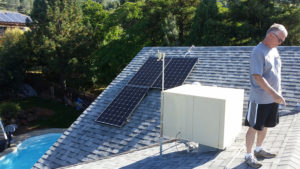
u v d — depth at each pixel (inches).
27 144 775.1
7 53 1176.2
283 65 402.6
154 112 410.6
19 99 1229.1
